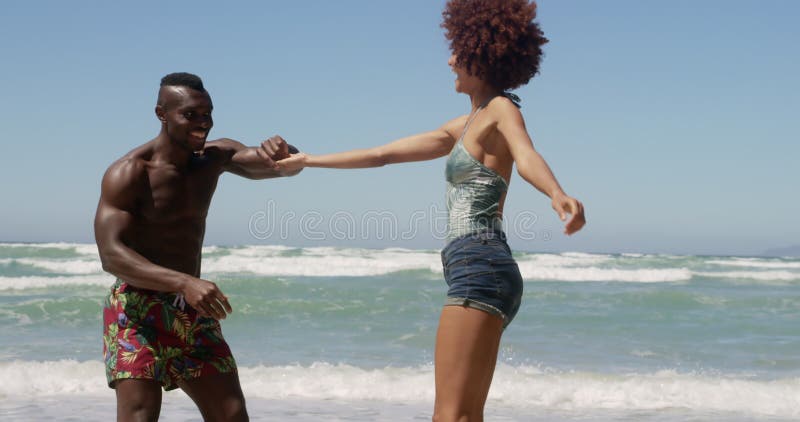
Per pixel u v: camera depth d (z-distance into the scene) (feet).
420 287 60.85
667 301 52.80
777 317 46.75
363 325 40.24
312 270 72.08
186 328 11.18
